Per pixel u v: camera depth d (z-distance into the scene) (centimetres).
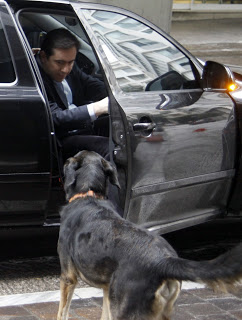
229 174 730
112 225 479
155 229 665
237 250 404
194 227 869
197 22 2059
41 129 624
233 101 731
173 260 427
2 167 615
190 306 600
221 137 713
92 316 571
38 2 671
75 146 704
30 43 756
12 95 617
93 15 686
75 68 779
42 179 631
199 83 736
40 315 567
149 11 1443
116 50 679
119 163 629
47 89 721
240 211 754
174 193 677
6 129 612
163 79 706
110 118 642
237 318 579
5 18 636
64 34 711
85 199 526
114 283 454
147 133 639
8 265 714
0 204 625
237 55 1833
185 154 677
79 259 491
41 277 683
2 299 597
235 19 2133
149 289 432
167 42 738
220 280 402
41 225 655
